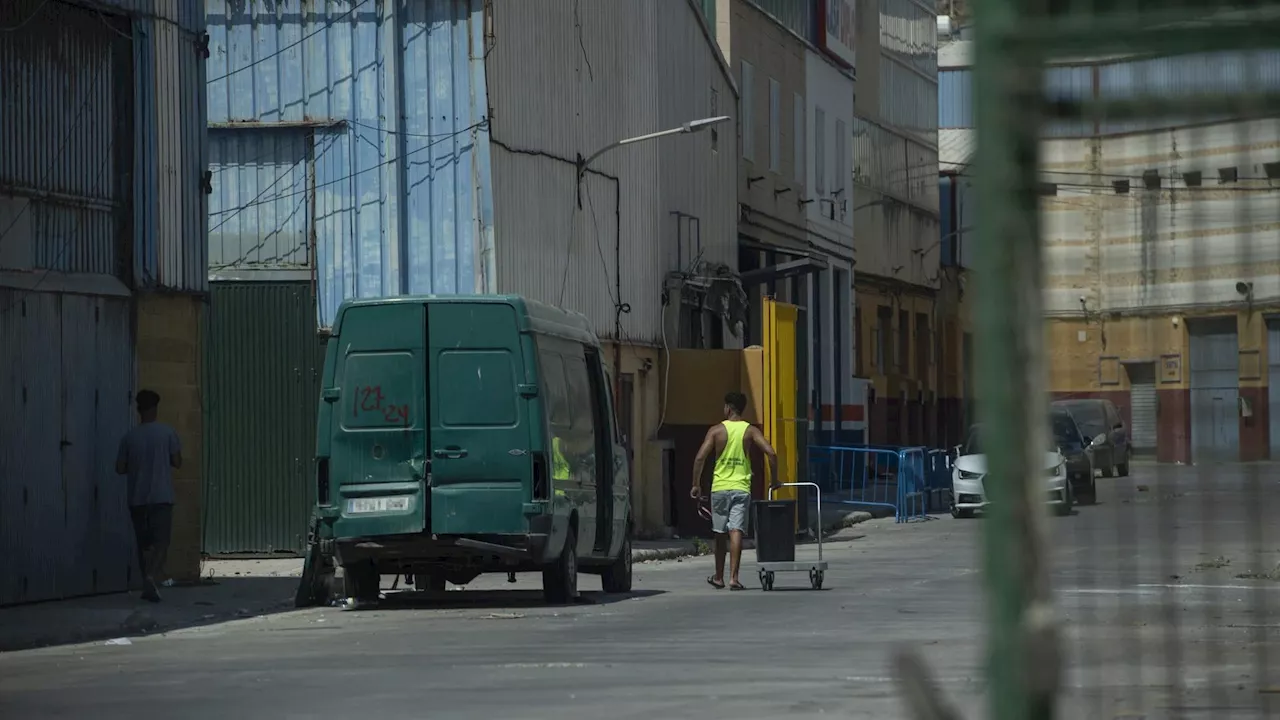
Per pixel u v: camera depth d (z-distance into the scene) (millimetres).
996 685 7488
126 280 59219
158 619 49219
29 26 54188
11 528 52531
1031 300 7535
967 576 65000
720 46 128500
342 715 27141
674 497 96688
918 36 192750
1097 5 7426
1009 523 7461
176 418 61406
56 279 55219
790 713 26703
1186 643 29641
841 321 160125
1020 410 7484
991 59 7523
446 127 78125
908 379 184750
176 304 61531
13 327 52938
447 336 52188
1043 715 7445
